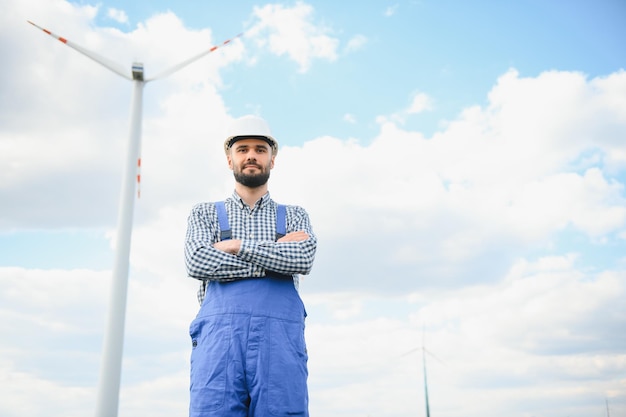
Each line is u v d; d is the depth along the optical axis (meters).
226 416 3.32
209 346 3.46
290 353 3.47
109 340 17.88
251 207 4.04
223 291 3.59
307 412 3.48
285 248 3.65
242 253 3.60
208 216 3.99
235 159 4.03
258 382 3.36
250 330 3.45
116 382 17.59
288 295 3.64
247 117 4.07
